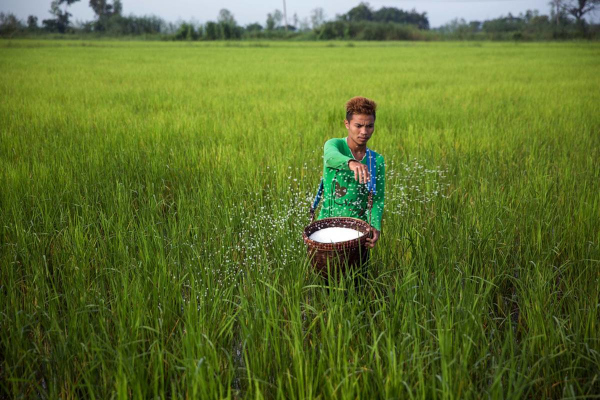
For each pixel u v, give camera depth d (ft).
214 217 15.03
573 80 53.98
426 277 10.41
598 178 18.12
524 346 8.23
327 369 8.05
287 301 10.21
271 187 18.31
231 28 252.62
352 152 10.64
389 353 7.91
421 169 19.45
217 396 7.45
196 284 11.11
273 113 32.91
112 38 269.64
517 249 13.71
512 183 18.11
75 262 11.99
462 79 56.70
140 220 14.64
